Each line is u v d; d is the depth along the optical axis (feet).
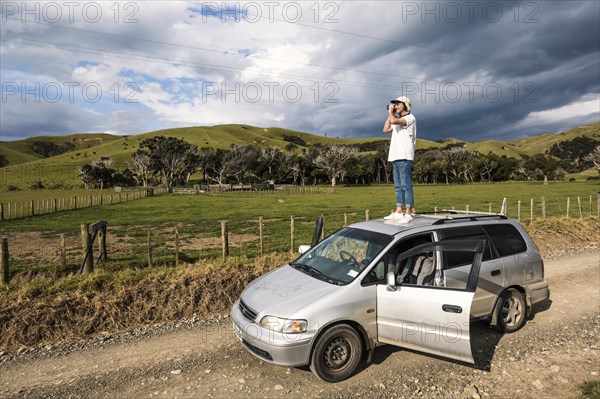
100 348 18.76
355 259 17.37
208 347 18.47
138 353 17.99
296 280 17.15
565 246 45.73
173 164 351.46
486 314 18.88
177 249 34.65
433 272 17.26
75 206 122.01
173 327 21.56
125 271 27.63
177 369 16.22
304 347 14.43
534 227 50.44
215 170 377.91
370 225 19.63
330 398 13.91
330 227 63.62
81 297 22.59
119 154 504.02
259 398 13.92
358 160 386.11
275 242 50.88
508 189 229.04
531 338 19.11
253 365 16.46
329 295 15.24
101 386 14.97
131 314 22.56
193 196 211.00
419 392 14.30
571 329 20.21
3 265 26.30
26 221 84.69
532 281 20.66
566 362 16.66
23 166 466.29
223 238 35.68
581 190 196.95
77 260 39.96
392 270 16.55
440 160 432.66
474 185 325.83
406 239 17.44
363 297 15.60
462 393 14.26
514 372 15.79
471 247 14.35
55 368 16.65
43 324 20.42
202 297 25.03
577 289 27.55
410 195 22.58
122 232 63.82
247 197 196.13
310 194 221.46
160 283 25.16
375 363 16.51
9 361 17.53
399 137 22.62
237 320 16.34
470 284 14.08
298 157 400.06
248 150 396.57
